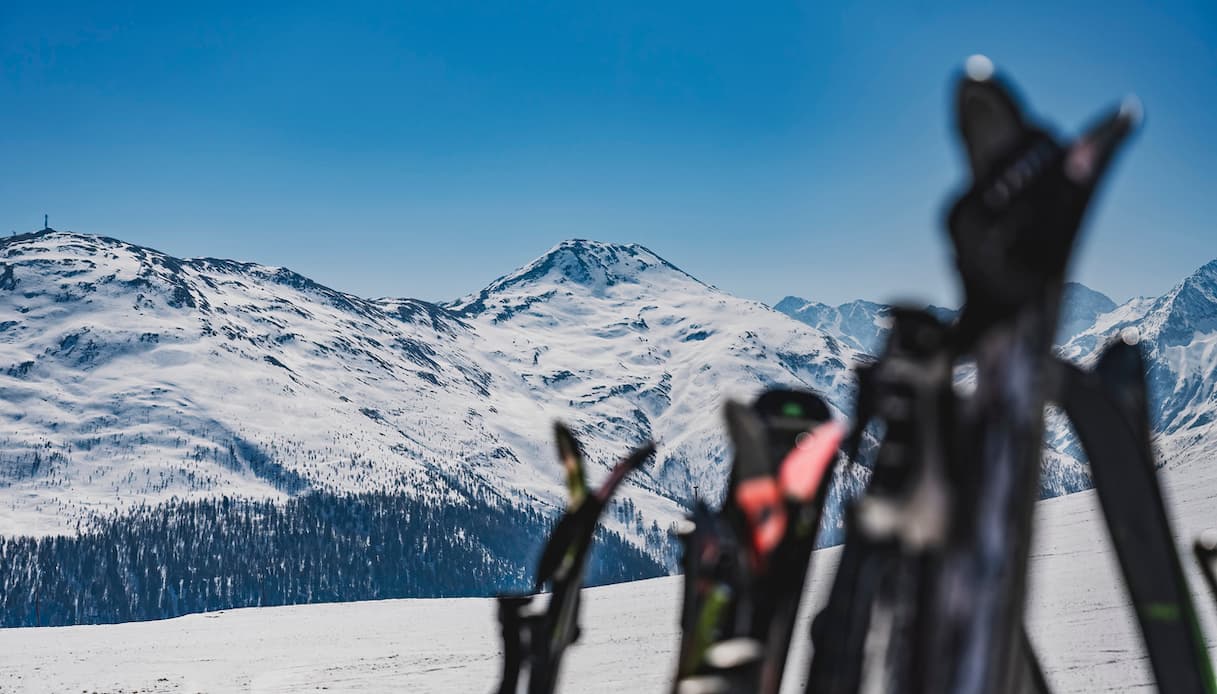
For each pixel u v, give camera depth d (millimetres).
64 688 12961
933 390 688
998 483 659
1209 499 12000
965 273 660
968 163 651
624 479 1296
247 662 14133
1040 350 650
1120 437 954
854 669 690
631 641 10062
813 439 932
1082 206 638
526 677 1266
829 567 9219
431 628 17422
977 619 656
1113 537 965
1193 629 970
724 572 915
